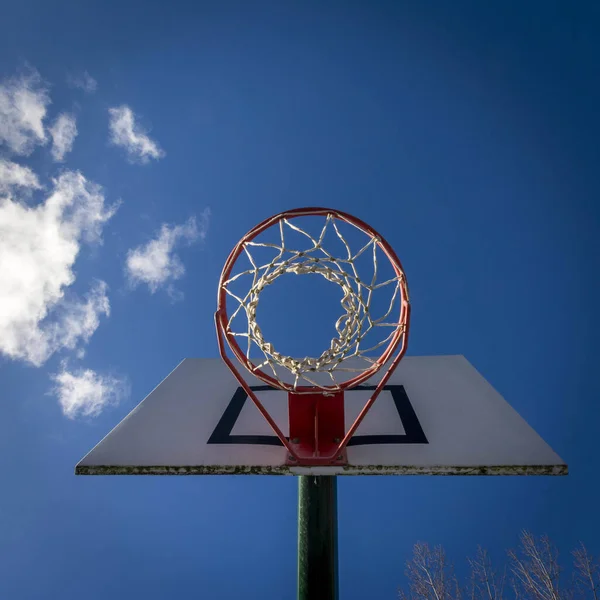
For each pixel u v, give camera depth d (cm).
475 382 256
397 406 235
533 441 205
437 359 282
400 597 670
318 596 230
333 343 192
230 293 190
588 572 632
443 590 644
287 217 184
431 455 196
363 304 184
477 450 199
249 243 185
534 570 640
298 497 241
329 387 199
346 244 184
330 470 191
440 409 231
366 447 202
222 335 187
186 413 233
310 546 233
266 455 199
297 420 204
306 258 190
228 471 193
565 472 189
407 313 182
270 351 190
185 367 280
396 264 182
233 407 238
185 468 193
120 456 201
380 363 195
